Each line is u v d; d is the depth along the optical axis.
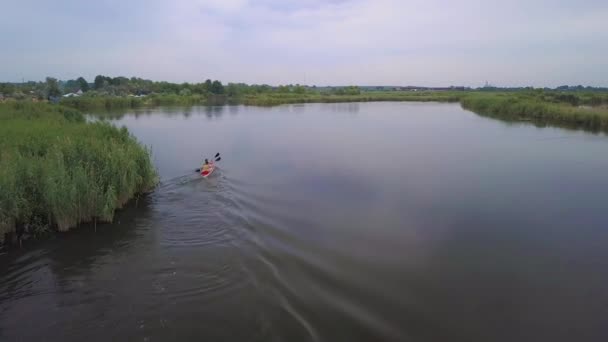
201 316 7.37
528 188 16.17
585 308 7.85
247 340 6.68
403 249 10.34
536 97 61.66
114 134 20.00
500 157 22.88
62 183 11.46
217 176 17.89
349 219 12.44
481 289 8.48
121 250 10.19
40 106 37.12
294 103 88.56
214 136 31.50
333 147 26.20
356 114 55.97
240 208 13.38
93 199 11.97
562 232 11.70
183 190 15.58
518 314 7.60
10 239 10.83
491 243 10.85
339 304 7.73
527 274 9.20
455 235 11.34
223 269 9.11
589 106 52.62
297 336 6.76
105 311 7.57
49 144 16.09
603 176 18.34
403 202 14.27
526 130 35.66
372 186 16.34
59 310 7.61
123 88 111.62
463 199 14.74
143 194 15.00
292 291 8.17
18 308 7.67
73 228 11.64
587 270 9.43
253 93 113.88
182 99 87.94
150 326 7.09
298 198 14.60
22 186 11.38
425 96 103.50
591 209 13.70
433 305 7.80
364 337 6.75
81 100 66.75
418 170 19.33
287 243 10.55
